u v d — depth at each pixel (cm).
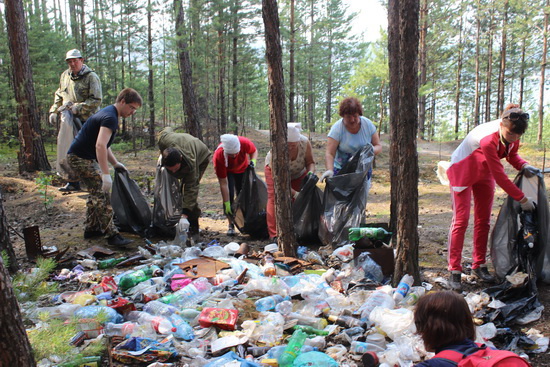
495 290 363
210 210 765
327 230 488
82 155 476
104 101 2095
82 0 2348
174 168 457
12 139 1838
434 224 639
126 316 313
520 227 387
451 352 176
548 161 1407
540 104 2403
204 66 1911
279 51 408
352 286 372
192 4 1847
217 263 407
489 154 357
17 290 254
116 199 511
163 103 2284
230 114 2205
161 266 427
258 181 546
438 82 2970
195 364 253
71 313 298
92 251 459
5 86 1866
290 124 501
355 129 495
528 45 2794
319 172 1218
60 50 2147
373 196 895
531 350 283
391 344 277
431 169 1256
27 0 2088
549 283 386
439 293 191
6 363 164
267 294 340
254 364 241
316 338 281
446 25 2559
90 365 243
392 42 490
